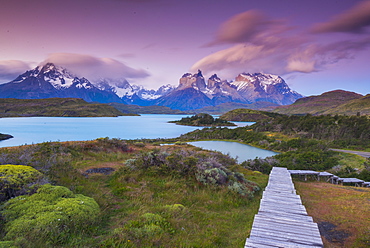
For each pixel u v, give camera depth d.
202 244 7.17
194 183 13.76
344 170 39.00
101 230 7.30
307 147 66.88
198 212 9.98
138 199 10.41
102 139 26.53
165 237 7.24
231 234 8.32
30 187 8.52
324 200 14.16
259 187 16.55
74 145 21.70
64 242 6.29
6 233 6.24
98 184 12.01
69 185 10.74
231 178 15.15
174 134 135.00
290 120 131.38
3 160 11.31
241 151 77.81
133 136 119.56
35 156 15.01
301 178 25.06
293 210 10.11
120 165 16.84
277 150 78.75
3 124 182.00
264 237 7.36
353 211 11.77
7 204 7.41
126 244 6.41
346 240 8.45
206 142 101.06
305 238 7.34
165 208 9.55
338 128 96.81
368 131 83.62
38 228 6.28
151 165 15.36
